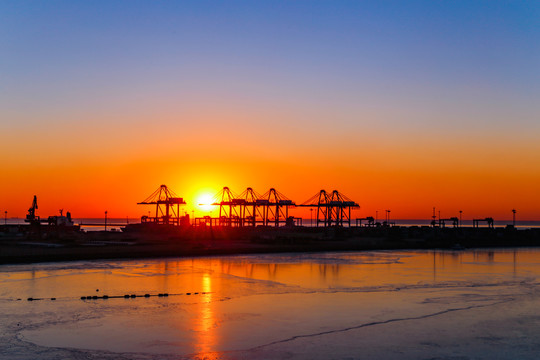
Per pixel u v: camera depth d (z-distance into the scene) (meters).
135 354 38.38
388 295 61.97
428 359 37.62
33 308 52.88
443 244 162.62
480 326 46.75
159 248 128.62
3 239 158.12
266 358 37.75
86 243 143.00
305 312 52.06
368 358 37.78
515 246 171.38
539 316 50.78
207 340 41.97
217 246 143.75
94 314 50.44
